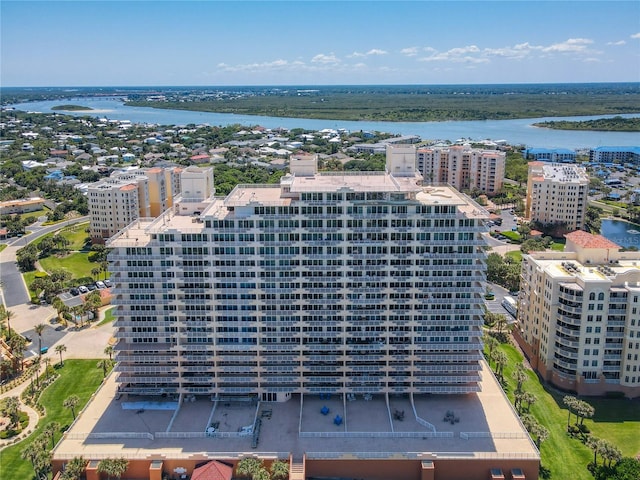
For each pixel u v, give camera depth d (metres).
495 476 123.00
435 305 140.25
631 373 153.38
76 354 182.12
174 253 138.38
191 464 126.19
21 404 155.12
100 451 127.25
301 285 139.50
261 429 135.00
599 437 139.00
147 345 144.25
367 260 137.88
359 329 141.62
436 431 132.50
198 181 156.75
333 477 126.94
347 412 140.62
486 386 151.75
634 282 154.00
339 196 134.62
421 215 134.25
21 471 128.75
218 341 142.62
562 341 157.12
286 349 141.75
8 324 196.38
